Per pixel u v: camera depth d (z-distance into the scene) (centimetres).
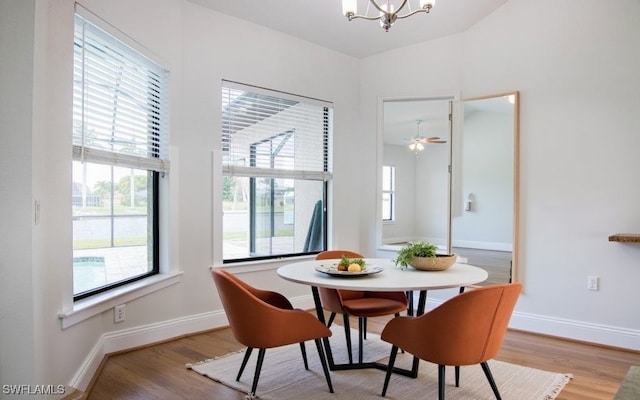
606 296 330
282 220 425
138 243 317
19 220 176
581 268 340
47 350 199
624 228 323
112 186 290
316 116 443
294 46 418
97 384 251
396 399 234
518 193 369
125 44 280
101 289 278
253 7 363
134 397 236
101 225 279
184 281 345
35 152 181
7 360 175
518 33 371
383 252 461
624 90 323
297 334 232
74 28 232
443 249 511
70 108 227
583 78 339
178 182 339
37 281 183
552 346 327
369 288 211
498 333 204
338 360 293
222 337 341
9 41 176
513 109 374
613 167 328
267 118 405
